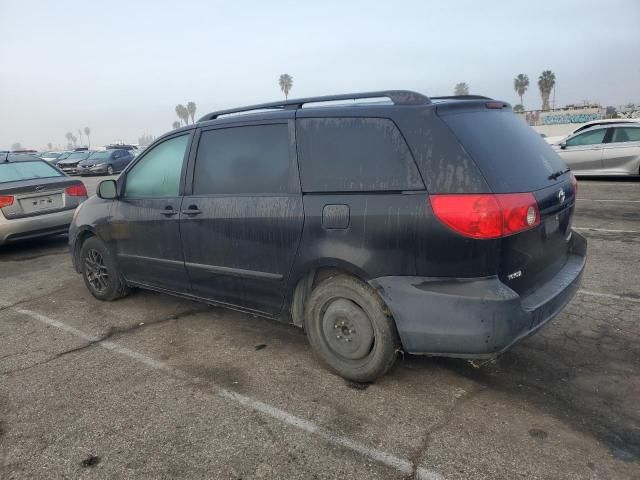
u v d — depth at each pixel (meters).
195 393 3.22
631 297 4.62
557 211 3.13
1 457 2.65
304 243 3.23
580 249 3.63
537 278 3.07
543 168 3.16
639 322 4.05
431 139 2.80
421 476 2.39
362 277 3.01
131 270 4.70
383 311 3.00
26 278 6.28
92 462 2.58
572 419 2.79
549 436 2.64
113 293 5.01
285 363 3.59
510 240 2.70
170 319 4.59
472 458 2.49
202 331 4.27
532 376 3.28
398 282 2.88
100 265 5.07
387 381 3.27
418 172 2.81
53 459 2.62
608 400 2.97
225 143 3.75
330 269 3.29
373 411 2.93
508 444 2.59
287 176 3.34
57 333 4.37
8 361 3.83
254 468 2.49
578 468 2.40
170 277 4.29
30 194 7.34
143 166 4.43
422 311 2.81
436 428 2.75
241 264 3.64
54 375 3.55
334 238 3.08
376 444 2.63
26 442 2.78
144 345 4.03
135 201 4.46
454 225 2.68
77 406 3.12
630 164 12.03
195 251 3.95
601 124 12.55
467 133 2.81
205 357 3.75
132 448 2.68
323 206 3.12
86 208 5.09
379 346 3.05
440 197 2.72
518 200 2.71
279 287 3.47
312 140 3.25
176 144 4.15
